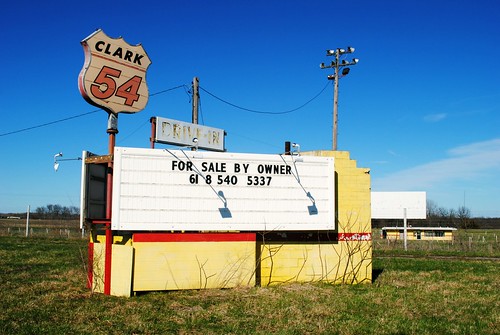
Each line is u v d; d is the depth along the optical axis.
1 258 23.31
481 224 90.19
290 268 15.44
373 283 16.14
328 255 15.82
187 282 13.89
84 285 14.84
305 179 15.38
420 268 21.64
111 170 14.12
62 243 36.34
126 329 9.55
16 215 125.31
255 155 14.98
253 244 14.66
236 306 11.79
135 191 13.77
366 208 16.34
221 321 10.34
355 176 16.34
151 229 13.80
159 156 14.05
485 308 12.14
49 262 21.50
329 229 15.45
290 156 15.30
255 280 14.70
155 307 11.62
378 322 10.34
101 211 14.93
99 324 9.92
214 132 21.12
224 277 14.28
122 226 13.54
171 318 10.51
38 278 16.27
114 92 14.55
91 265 14.33
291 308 11.53
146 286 13.50
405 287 15.36
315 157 15.53
